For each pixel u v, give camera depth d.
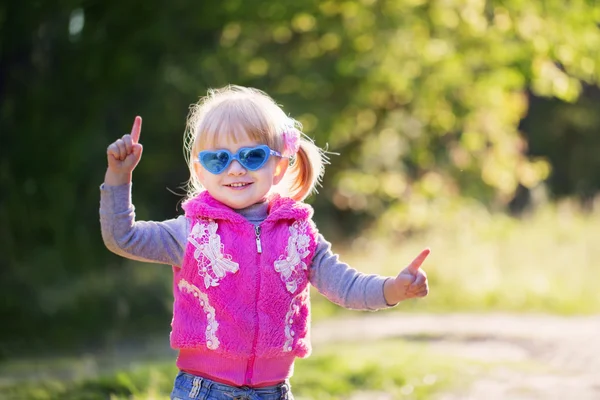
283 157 5.27
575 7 18.30
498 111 23.95
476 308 18.86
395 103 25.42
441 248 23.59
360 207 30.09
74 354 14.85
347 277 5.07
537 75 19.38
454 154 26.59
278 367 5.08
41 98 18.78
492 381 10.17
